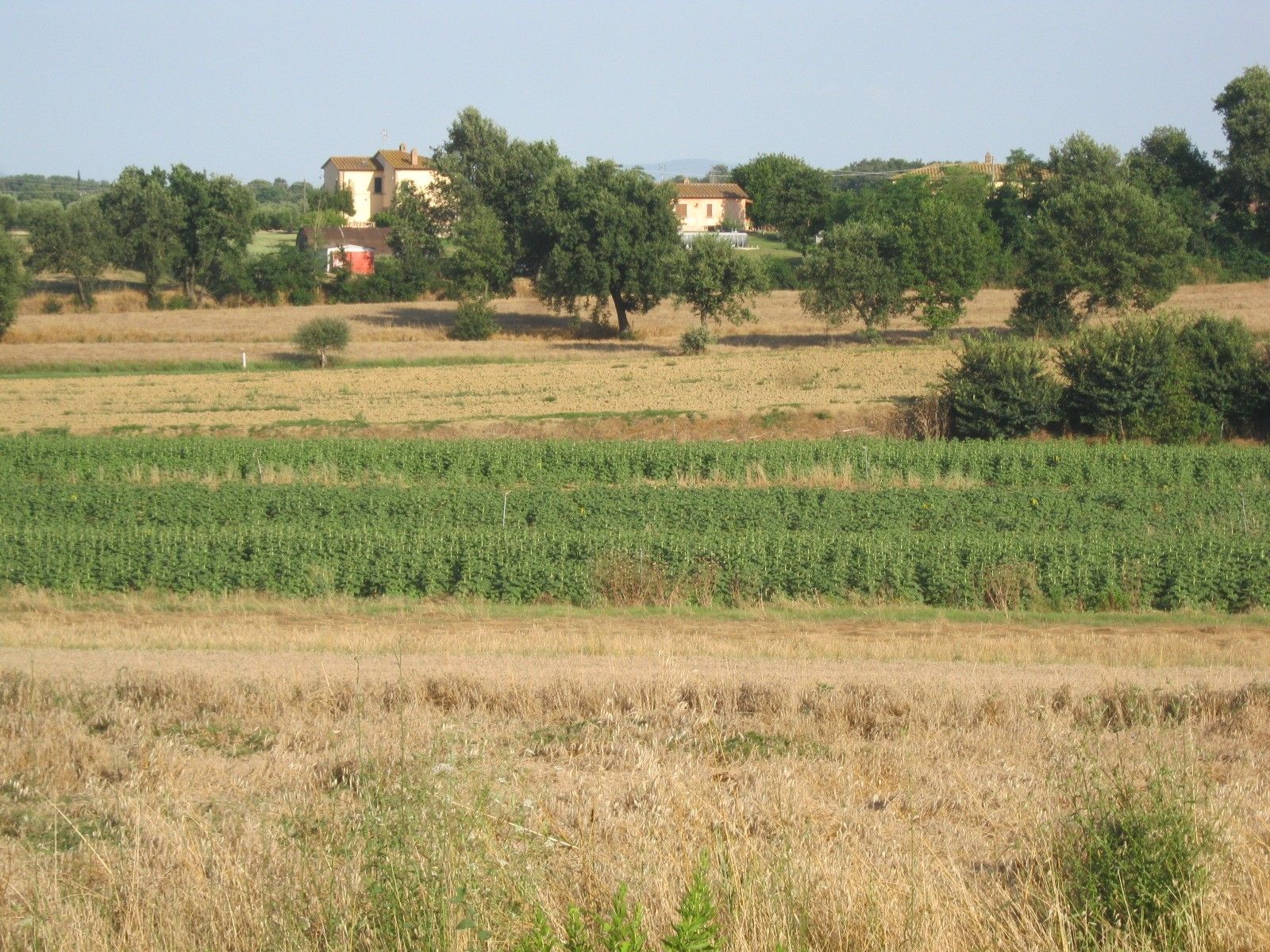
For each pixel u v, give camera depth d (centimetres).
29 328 10438
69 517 4216
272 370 8656
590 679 1970
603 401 6912
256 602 3173
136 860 1017
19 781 1456
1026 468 5056
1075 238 8619
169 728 1755
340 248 13625
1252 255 11950
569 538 3334
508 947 855
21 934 928
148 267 12338
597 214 9894
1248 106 11781
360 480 4934
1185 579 3112
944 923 924
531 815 1144
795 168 16450
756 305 11881
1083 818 1047
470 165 15262
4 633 2573
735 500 4241
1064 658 2311
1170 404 6016
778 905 917
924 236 9175
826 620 2950
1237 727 1734
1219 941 910
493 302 12188
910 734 1691
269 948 894
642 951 828
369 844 964
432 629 2781
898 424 6234
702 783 1367
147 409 6900
